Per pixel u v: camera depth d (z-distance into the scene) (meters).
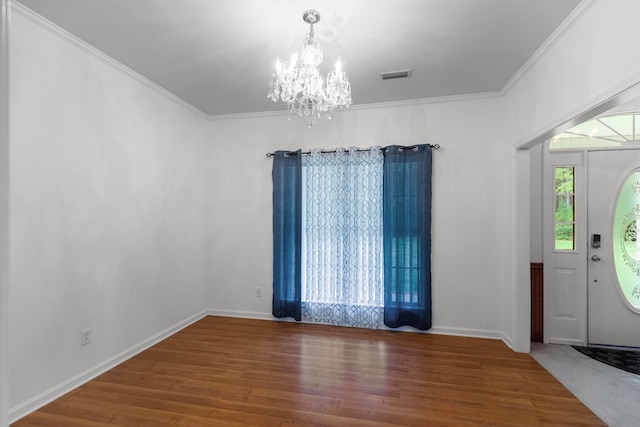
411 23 2.12
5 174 0.48
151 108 3.11
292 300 3.77
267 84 3.13
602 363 2.76
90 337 2.48
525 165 2.97
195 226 3.82
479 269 3.36
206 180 4.03
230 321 3.83
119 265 2.76
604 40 1.75
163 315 3.29
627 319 3.08
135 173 2.93
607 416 2.04
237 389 2.34
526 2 1.90
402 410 2.09
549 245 3.19
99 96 2.55
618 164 3.11
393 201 3.48
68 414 2.04
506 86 3.12
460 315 3.40
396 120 3.58
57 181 2.23
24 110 2.03
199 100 3.58
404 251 3.47
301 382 2.43
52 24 2.15
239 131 4.02
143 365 2.71
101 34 2.29
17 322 2.01
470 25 2.14
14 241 1.99
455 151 3.42
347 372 2.59
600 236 3.13
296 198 3.75
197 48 2.48
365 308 3.60
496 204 3.31
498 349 3.04
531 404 2.16
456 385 2.39
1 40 0.49
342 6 1.95
